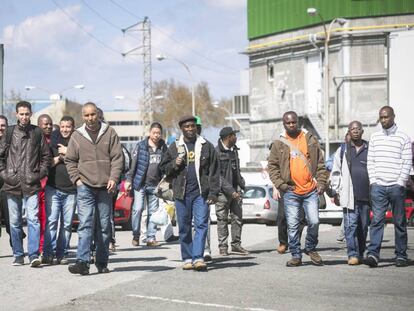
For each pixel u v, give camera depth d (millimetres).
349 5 59844
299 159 13875
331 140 60125
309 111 63406
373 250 13836
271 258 15305
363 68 59562
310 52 63125
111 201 12867
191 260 13406
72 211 14219
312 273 13039
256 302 10336
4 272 13109
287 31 65625
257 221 29062
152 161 18188
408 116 24703
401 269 13555
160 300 10484
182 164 13125
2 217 17156
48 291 11250
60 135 14266
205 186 13117
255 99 69562
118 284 11781
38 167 13914
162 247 17719
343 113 60125
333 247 17750
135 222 18141
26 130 13930
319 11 61812
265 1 67938
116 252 16453
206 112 142875
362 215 14312
